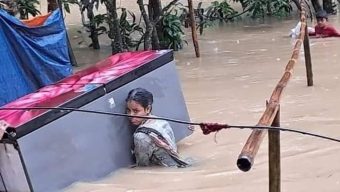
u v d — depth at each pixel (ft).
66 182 15.29
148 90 17.92
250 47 37.35
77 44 44.27
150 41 39.19
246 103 23.98
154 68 18.19
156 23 38.70
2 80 23.94
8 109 15.46
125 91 17.22
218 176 16.08
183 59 35.78
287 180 15.61
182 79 29.89
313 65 29.81
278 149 11.14
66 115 15.38
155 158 17.01
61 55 26.13
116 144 16.79
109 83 16.69
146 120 17.25
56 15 26.21
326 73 27.91
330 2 46.68
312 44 35.37
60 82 17.88
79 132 15.69
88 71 18.47
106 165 16.40
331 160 16.81
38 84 25.21
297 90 25.08
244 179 15.74
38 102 15.92
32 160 14.49
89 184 15.62
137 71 17.62
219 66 32.60
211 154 17.85
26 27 24.73
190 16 36.37
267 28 43.57
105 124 16.49
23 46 24.61
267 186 15.17
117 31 38.42
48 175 14.85
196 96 25.90
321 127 19.92
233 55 35.50
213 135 19.44
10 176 14.64
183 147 18.53
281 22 45.37
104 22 47.47
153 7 39.88
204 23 43.86
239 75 29.73
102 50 42.29
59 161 15.14
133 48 41.09
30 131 14.47
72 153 15.47
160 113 18.17
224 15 47.37
